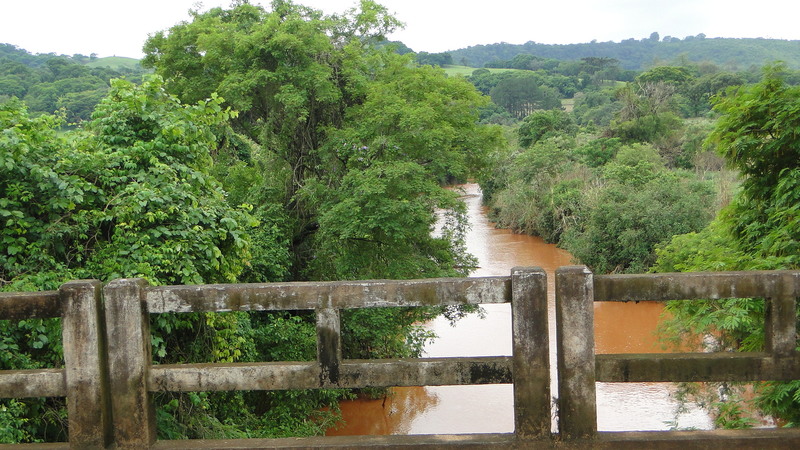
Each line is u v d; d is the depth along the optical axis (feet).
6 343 18.78
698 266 24.66
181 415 22.98
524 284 12.26
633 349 56.29
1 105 24.66
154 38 67.92
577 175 116.78
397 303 12.53
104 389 12.60
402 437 12.91
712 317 21.26
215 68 61.87
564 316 12.32
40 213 22.33
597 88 374.43
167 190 24.06
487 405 48.75
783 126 21.01
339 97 56.39
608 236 84.69
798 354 12.46
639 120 143.13
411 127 51.88
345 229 49.52
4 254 21.61
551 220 110.11
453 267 59.41
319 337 12.66
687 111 198.49
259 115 59.21
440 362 12.64
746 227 22.93
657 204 80.64
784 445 12.48
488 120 307.17
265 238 52.60
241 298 12.57
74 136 25.96
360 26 61.93
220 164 59.72
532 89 351.67
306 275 58.65
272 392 42.24
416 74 60.03
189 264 23.22
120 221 22.90
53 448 12.73
